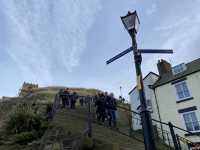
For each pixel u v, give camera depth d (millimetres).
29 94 32094
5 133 10453
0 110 17938
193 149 14977
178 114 19109
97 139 7145
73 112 13555
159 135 18828
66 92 15195
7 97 26859
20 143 8773
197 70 18578
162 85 21266
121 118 21562
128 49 4875
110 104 11812
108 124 11711
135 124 21281
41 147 7121
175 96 19828
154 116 20938
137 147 7926
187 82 19188
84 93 40938
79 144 6414
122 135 9672
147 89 22812
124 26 5078
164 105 20516
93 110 14797
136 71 4539
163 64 23672
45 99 25344
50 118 11570
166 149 11180
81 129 8312
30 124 10445
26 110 12562
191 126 17859
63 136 7277
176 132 18688
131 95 24391
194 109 18062
